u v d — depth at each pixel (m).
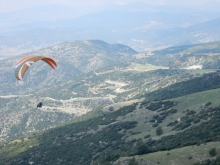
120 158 117.62
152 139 157.62
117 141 181.62
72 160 177.38
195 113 178.75
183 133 142.25
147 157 108.94
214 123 139.00
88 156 174.00
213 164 91.31
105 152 168.88
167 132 164.00
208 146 103.25
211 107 175.50
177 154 103.94
